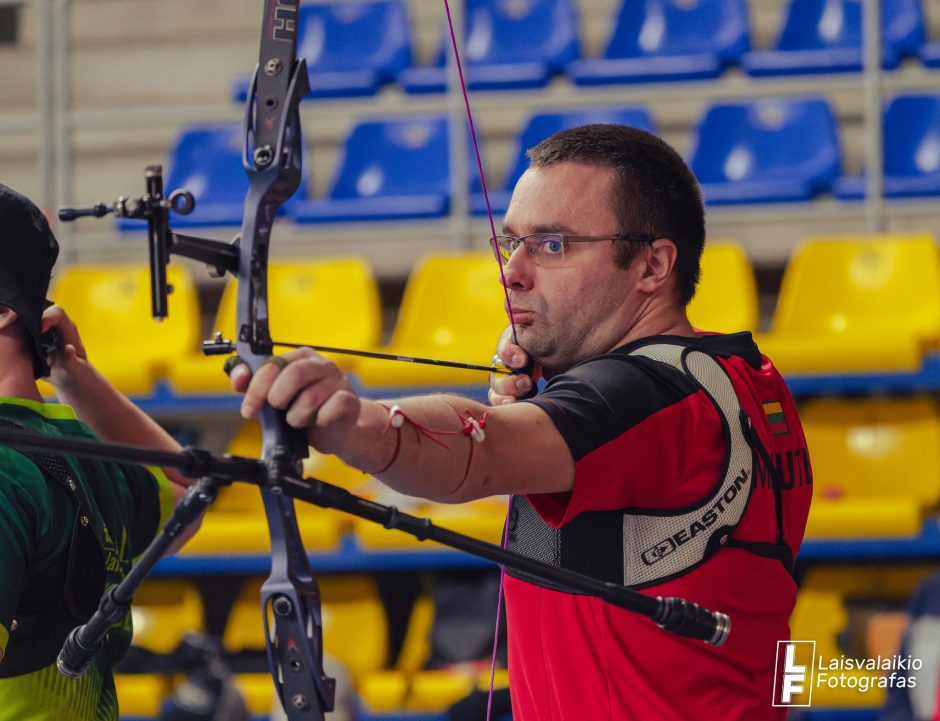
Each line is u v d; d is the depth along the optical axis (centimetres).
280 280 2159
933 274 2011
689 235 606
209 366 1864
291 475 432
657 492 542
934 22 2477
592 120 2367
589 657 568
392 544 1756
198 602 1911
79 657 489
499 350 633
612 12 2638
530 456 495
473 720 1434
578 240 592
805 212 2128
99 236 2284
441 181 2403
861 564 1820
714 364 570
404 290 2236
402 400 479
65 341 713
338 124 2472
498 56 2589
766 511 568
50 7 2373
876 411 1922
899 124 2358
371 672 1814
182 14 2553
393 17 2627
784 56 2309
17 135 2442
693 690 560
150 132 2473
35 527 623
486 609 1758
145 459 399
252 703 1656
